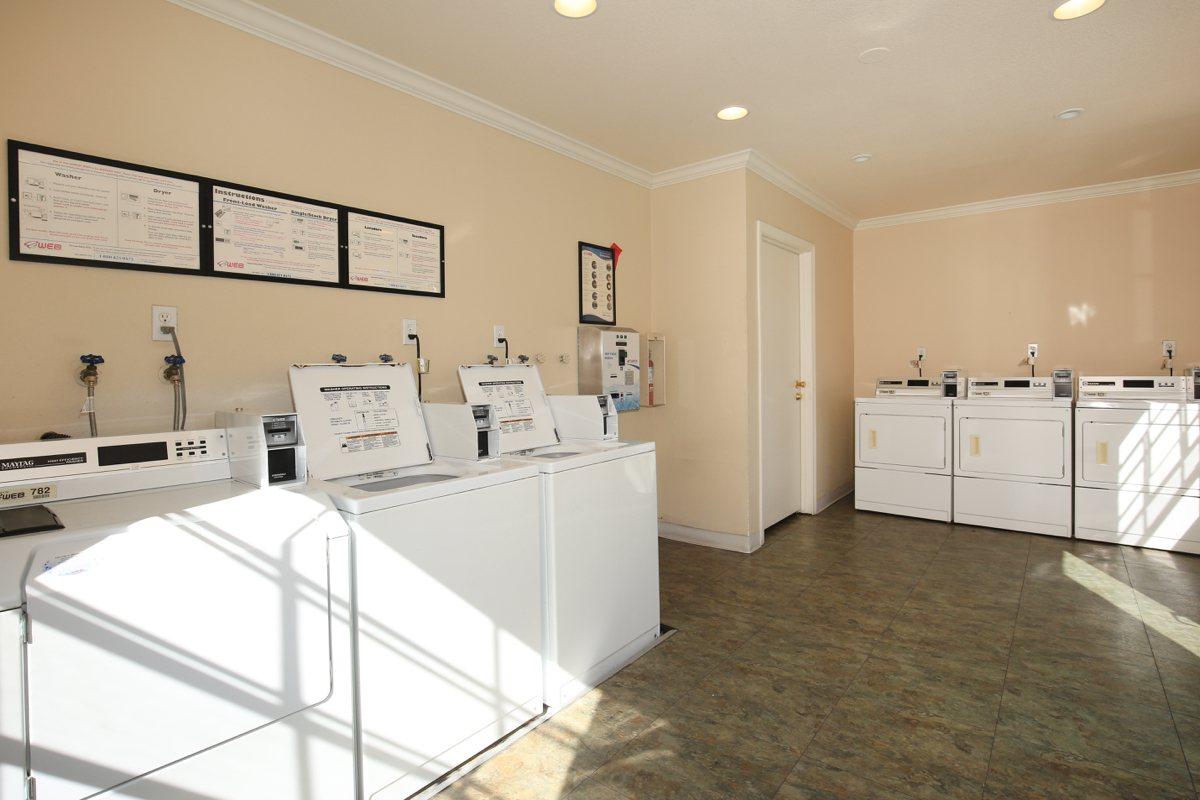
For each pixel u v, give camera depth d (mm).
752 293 3818
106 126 1777
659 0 2137
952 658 2391
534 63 2553
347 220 2361
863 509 4793
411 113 2611
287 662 1390
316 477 1934
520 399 2832
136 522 1194
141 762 1169
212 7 1979
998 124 3291
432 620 1710
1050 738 1868
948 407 4383
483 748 1867
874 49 2506
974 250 4961
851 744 1863
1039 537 4016
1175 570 3334
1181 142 3586
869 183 4355
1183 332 4211
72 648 1089
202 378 1988
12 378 1637
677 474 4098
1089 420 3896
